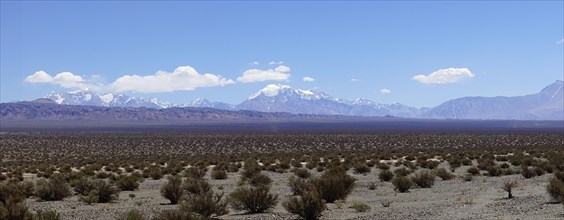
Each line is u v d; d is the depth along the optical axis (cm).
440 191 3125
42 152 9525
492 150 8156
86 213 2411
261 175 3800
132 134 18300
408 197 2861
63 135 17250
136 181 3694
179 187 2833
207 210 2153
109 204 2770
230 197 2536
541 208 2109
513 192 2838
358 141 12581
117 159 7681
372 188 3394
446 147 10106
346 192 2777
